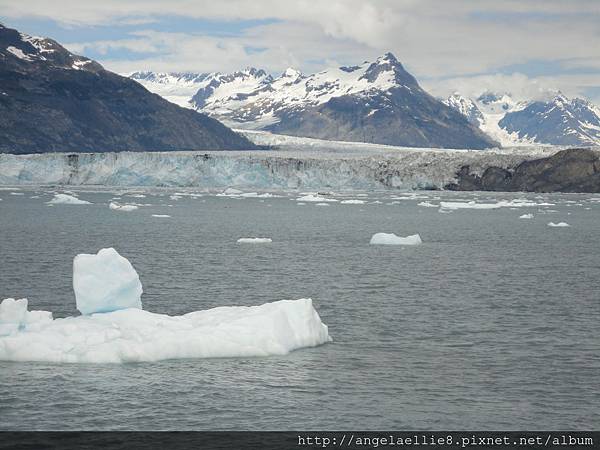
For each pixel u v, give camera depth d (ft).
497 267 183.21
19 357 85.25
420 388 81.87
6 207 402.31
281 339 91.91
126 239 243.81
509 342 101.71
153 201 494.18
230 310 95.71
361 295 139.13
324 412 75.00
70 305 124.67
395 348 97.30
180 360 86.89
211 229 290.97
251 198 562.66
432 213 421.59
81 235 254.06
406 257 202.59
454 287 149.69
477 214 419.95
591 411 76.33
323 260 192.34
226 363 86.69
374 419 73.82
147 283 150.10
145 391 78.33
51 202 432.66
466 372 87.56
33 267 167.94
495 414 75.46
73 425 71.10
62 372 82.38
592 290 147.54
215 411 74.49
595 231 307.58
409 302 131.85
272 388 80.28
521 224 346.95
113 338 87.92
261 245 230.27
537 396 80.12
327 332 99.71
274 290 144.15
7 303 91.15
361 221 352.90
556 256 210.59
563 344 100.83
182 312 122.52
